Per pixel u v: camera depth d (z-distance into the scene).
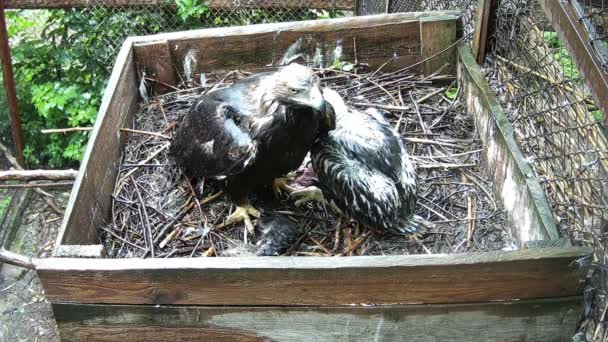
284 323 1.38
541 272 1.30
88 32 3.07
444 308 1.35
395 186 1.56
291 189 1.78
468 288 1.32
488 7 1.98
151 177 1.82
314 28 2.13
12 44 3.17
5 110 2.83
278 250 1.57
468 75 1.99
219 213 1.70
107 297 1.34
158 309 1.36
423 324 1.38
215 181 1.72
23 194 2.77
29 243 2.58
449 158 1.85
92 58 3.09
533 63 1.82
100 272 1.30
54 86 3.04
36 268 1.32
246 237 1.63
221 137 1.57
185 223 1.67
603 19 1.45
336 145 1.58
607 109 1.25
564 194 1.56
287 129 1.46
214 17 3.11
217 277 1.31
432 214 1.68
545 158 1.65
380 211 1.54
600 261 1.39
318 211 1.70
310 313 1.36
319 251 1.58
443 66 2.16
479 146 1.87
